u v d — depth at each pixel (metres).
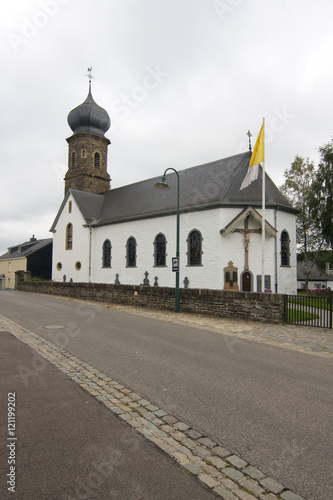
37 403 4.73
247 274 21.17
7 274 52.78
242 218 20.88
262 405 4.80
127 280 28.16
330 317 11.07
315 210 29.12
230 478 3.12
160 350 7.89
